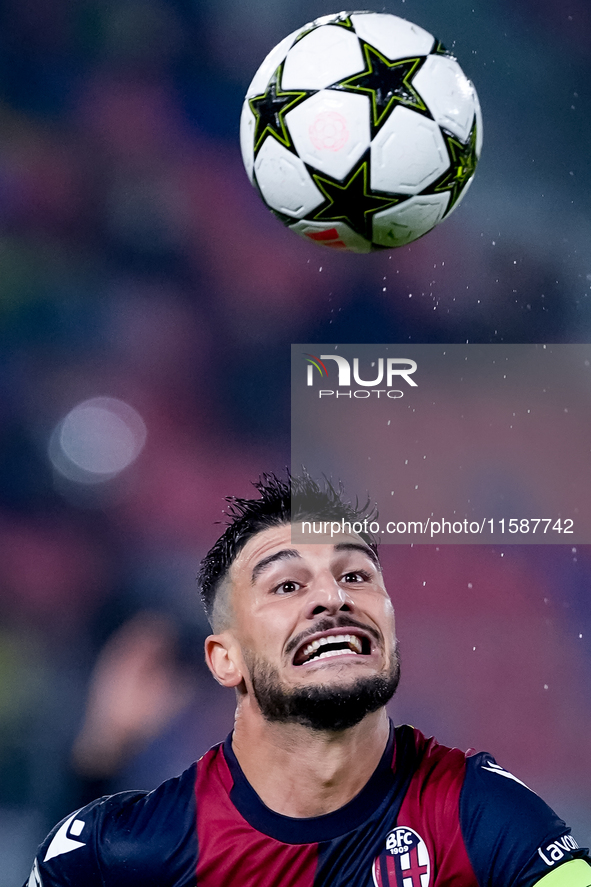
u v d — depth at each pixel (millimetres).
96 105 50344
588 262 52219
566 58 55250
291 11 53156
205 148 51000
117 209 48938
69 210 48469
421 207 11445
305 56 11430
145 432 44625
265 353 47656
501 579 37906
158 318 47500
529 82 54688
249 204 50031
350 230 11641
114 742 17734
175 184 49906
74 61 50625
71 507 41406
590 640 36656
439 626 37000
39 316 46312
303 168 11312
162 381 46219
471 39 54500
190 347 47312
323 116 11141
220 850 11289
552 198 53469
